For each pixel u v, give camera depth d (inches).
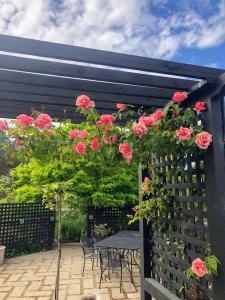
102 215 317.1
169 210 105.8
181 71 83.8
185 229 96.7
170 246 105.8
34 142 103.7
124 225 319.3
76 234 319.0
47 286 171.0
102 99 106.6
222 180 82.7
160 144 92.0
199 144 82.3
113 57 79.3
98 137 101.0
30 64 80.8
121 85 99.5
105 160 106.6
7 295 156.7
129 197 296.7
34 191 278.7
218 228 80.1
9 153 104.9
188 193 96.3
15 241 261.7
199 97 92.4
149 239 124.0
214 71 85.4
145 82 90.7
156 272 118.0
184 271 95.9
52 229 292.4
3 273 199.9
